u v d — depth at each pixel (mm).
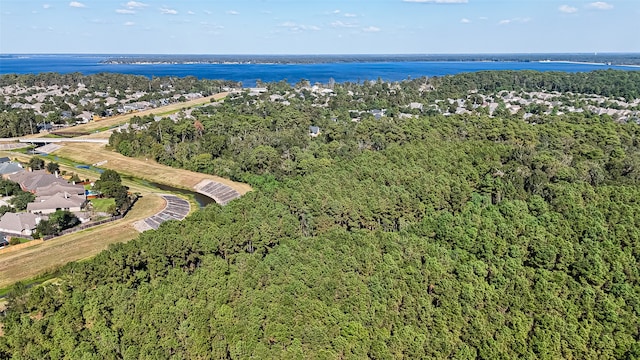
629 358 61719
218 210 96125
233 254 82938
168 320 61969
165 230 85312
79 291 69438
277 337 61094
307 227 95500
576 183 106438
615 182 110938
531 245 82812
